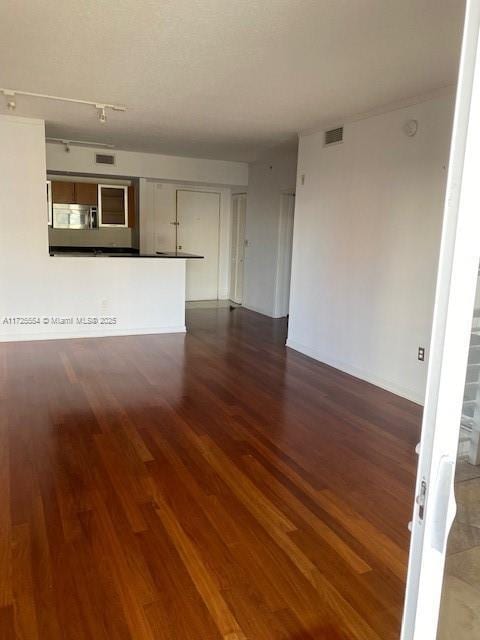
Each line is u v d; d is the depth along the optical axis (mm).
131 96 4008
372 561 2082
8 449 2979
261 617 1762
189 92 3852
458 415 802
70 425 3357
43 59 3158
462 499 1094
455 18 2453
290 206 7242
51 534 2180
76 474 2709
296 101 4031
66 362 4828
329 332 5109
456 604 1080
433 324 783
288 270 7504
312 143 5219
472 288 757
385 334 4352
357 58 3029
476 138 708
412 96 3814
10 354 5035
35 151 5133
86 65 3266
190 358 5191
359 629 1722
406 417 3740
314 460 2988
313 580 1956
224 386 4324
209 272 9109
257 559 2068
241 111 4426
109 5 2402
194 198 8664
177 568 1995
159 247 8508
